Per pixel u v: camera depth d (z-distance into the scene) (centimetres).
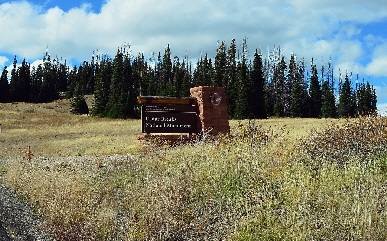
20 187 1026
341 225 498
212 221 593
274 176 684
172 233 565
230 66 8038
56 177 959
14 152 2392
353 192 576
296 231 489
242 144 915
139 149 1387
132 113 6912
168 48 10800
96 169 1033
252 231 527
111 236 609
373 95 8581
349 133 836
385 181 623
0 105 8769
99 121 5794
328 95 8119
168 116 1419
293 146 862
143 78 9262
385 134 814
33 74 13250
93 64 13312
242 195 649
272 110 8688
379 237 462
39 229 666
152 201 650
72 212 696
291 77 9438
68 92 11631
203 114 1389
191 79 10650
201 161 840
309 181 650
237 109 6781
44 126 4831
